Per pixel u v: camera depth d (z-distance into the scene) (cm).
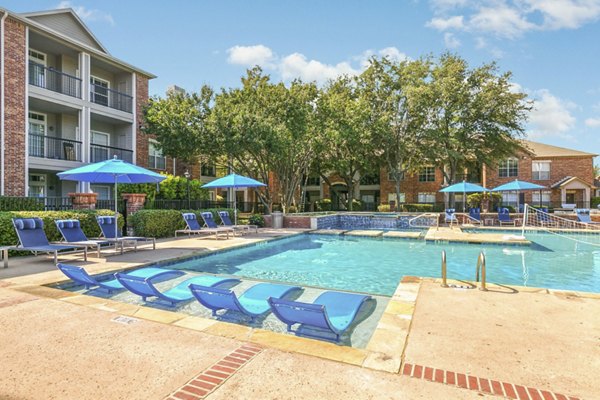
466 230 1905
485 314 466
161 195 2062
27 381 302
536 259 1123
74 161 1869
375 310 545
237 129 1814
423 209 3588
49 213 1079
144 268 806
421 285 622
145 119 2095
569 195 3666
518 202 3325
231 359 341
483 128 2980
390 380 300
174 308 568
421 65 2892
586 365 325
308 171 3441
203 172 3362
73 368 325
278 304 400
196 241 1341
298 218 2025
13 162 1609
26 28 1670
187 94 2078
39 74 1905
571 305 505
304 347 368
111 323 439
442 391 282
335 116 2447
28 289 602
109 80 2269
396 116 2948
